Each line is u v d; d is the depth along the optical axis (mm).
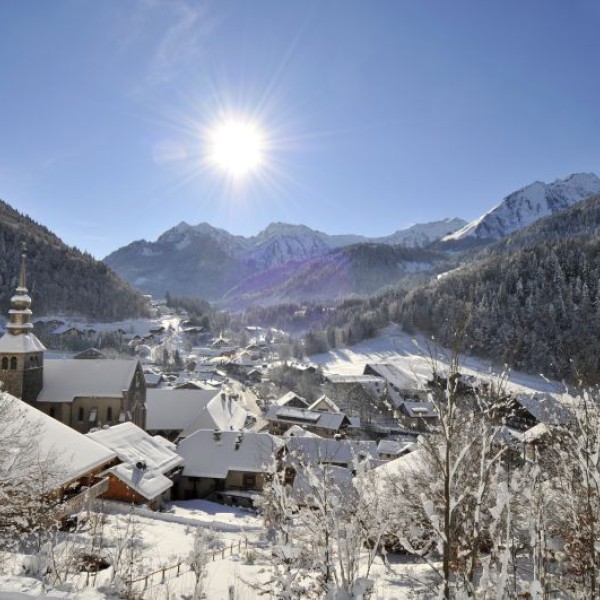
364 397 116000
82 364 63375
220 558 24781
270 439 53719
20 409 28219
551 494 10070
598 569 8344
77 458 32750
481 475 7191
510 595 7828
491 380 7516
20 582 12109
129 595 13984
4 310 191250
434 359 7602
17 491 22688
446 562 6949
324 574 9273
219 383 118875
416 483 14836
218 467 51938
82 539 20391
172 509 43781
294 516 9852
